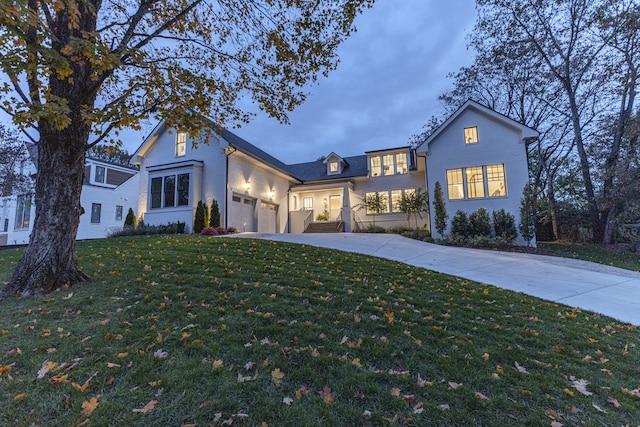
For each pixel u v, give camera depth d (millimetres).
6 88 4141
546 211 14586
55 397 2260
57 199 4859
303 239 11570
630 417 2387
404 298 4953
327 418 2145
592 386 2783
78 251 8086
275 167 16750
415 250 10273
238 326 3492
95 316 3721
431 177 14195
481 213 12781
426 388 2559
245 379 2521
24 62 3258
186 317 3686
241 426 2041
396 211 18000
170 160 15164
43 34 3258
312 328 3543
